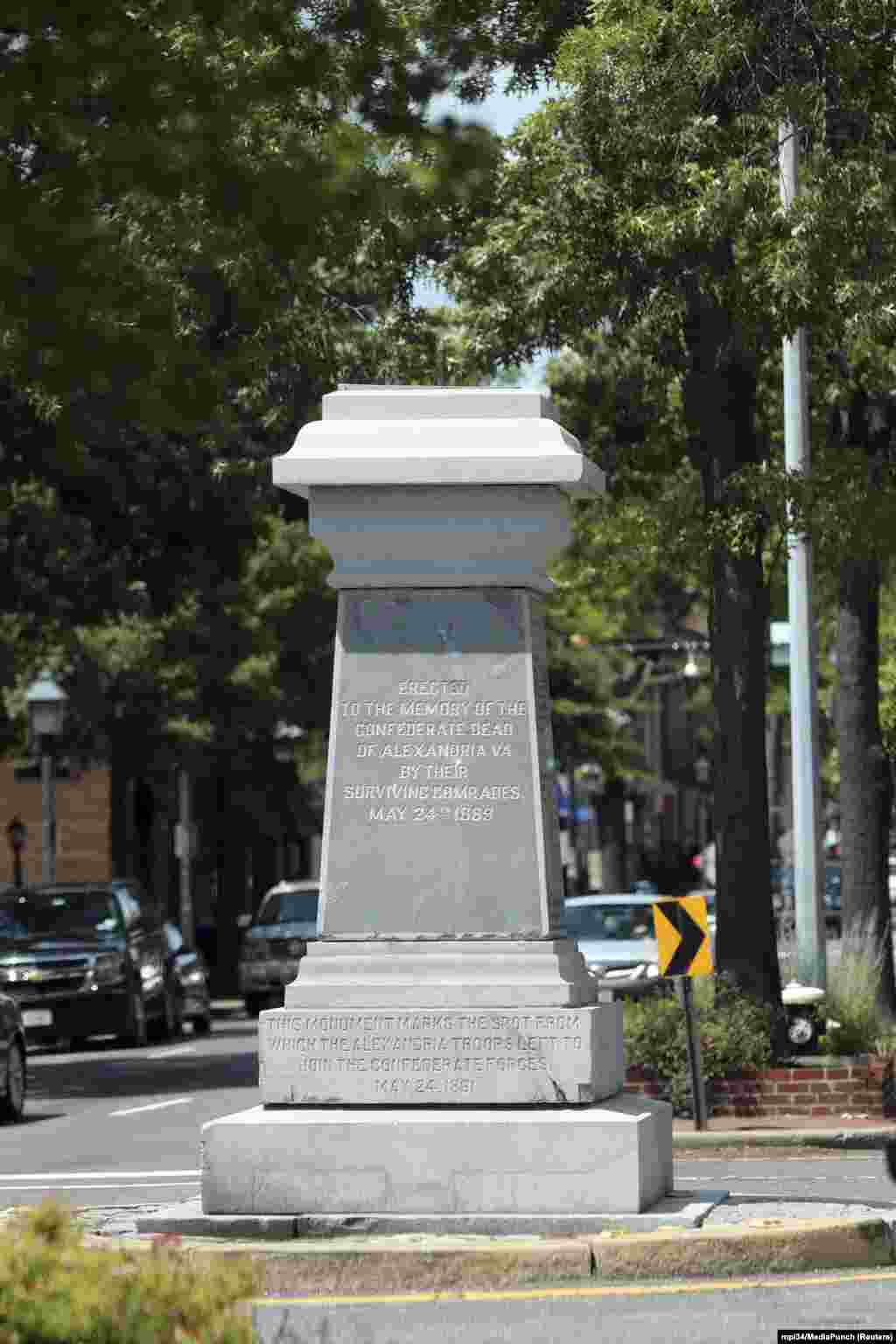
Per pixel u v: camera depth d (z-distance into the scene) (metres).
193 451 34.41
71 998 40.41
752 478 25.16
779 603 50.53
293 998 14.31
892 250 24.33
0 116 16.64
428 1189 13.91
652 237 24.20
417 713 14.58
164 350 18.14
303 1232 13.80
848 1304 12.38
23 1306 7.33
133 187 17.33
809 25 24.17
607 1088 14.54
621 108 24.44
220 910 62.72
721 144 24.75
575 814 80.56
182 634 52.69
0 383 28.66
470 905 14.41
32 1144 24.70
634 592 64.50
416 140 19.05
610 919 34.97
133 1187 20.14
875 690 31.58
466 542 14.55
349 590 14.70
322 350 27.62
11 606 36.88
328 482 14.52
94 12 16.44
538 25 26.38
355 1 18.39
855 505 25.39
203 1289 7.58
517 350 27.64
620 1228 13.69
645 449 33.00
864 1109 24.06
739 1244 13.31
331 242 19.25
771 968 25.31
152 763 56.41
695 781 115.62
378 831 14.51
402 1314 12.23
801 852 29.30
